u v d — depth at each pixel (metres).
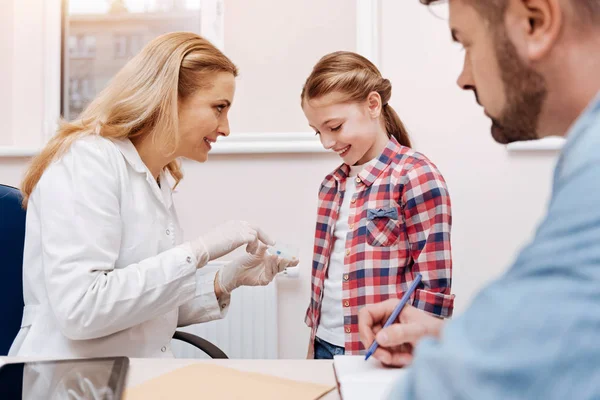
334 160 1.57
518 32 0.37
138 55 1.04
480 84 0.42
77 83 1.66
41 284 0.92
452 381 0.23
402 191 1.17
